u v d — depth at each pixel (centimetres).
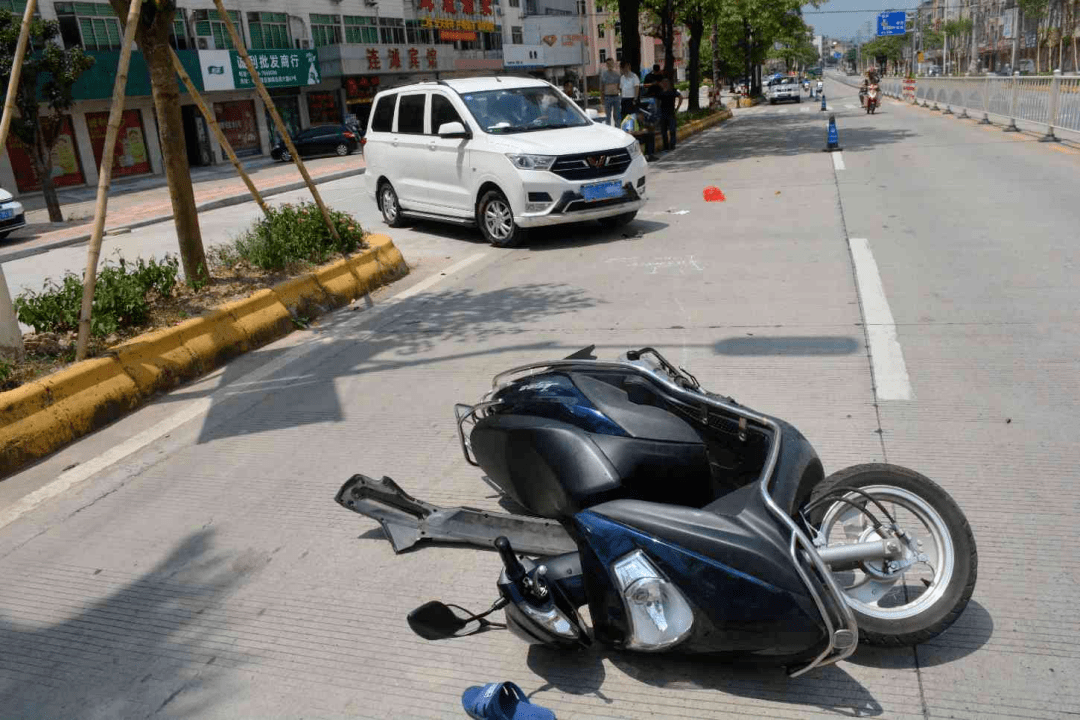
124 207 2194
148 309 712
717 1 3528
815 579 261
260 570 382
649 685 290
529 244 1096
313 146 3528
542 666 305
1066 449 429
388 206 1323
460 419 418
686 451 302
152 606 362
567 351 644
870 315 668
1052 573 331
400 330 754
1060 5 6731
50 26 1836
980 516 375
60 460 530
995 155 1591
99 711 300
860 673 288
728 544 263
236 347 716
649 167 1844
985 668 285
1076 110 1681
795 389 534
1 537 435
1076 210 1009
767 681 287
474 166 1098
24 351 621
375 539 402
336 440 521
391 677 305
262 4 4075
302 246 894
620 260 942
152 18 765
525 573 282
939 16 11025
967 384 520
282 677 310
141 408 611
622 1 2214
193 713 295
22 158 3047
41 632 350
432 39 5447
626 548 272
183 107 3662
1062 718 261
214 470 493
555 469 319
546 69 7169
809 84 8894
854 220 1044
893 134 2206
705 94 7475
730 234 1023
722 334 652
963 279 748
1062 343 575
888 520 304
